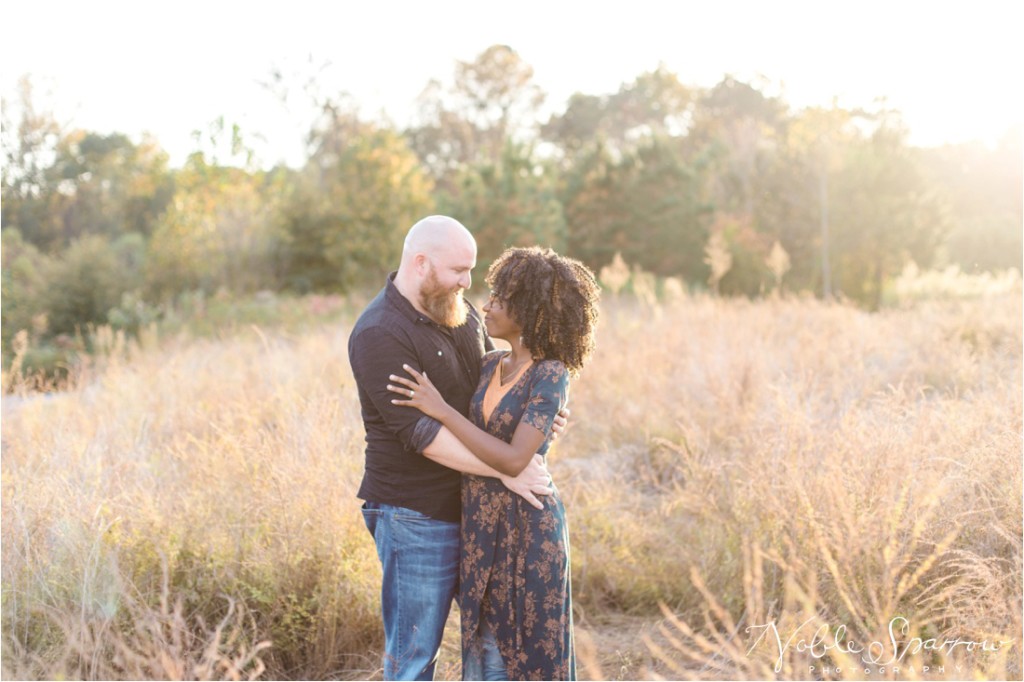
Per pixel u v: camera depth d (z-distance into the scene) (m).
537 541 2.62
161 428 5.54
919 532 3.07
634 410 6.23
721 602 3.55
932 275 16.58
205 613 3.40
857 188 21.42
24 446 4.76
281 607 3.46
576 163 26.36
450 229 2.65
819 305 11.59
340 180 21.94
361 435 4.46
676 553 4.01
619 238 24.62
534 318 2.60
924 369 6.57
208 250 18.77
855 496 3.48
